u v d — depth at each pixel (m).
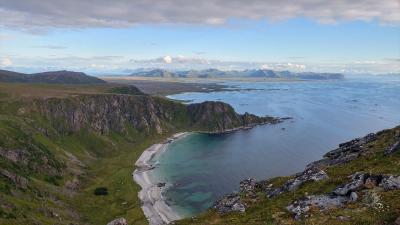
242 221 56.00
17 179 136.75
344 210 46.34
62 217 126.56
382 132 82.38
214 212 68.31
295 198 58.03
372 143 76.25
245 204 65.94
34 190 137.88
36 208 121.19
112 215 139.00
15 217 104.31
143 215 138.50
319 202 52.25
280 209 55.41
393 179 50.00
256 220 54.16
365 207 45.56
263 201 64.50
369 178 52.69
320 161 82.62
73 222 125.06
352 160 71.56
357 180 53.47
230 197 74.88
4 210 105.06
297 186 64.25
